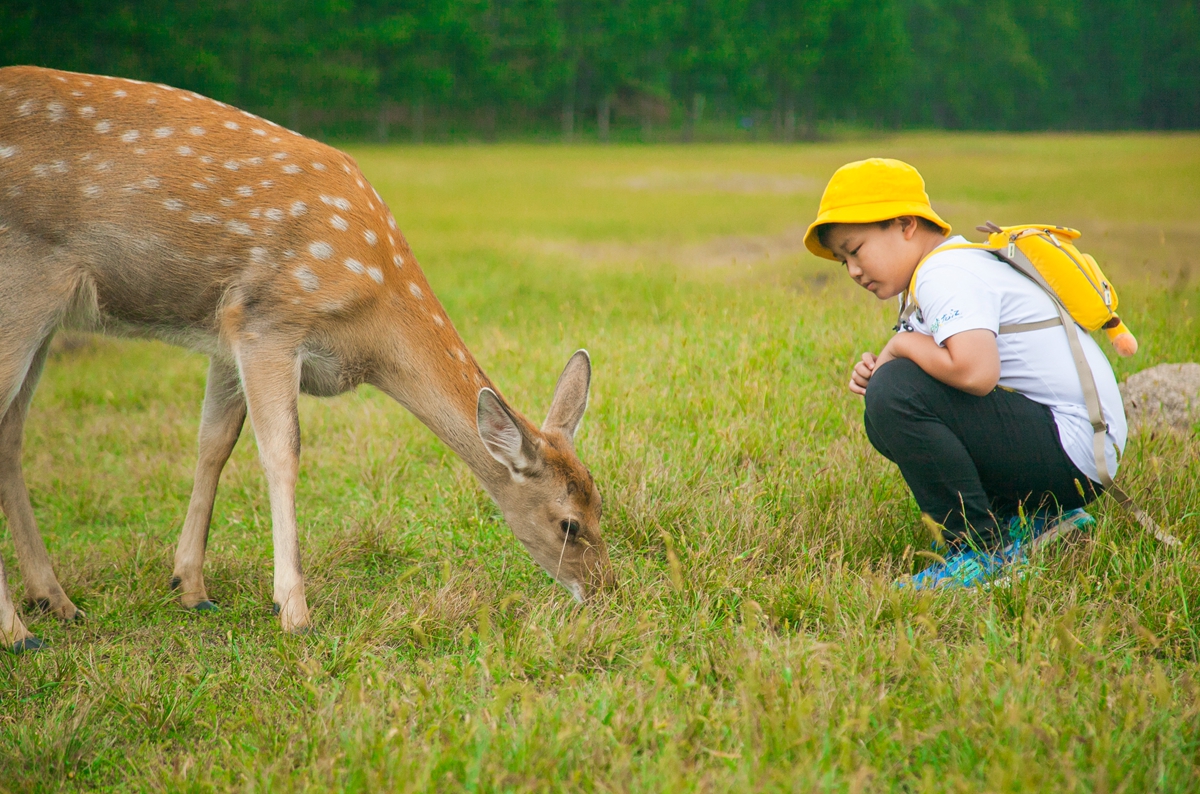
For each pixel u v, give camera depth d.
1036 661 2.64
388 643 3.25
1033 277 3.20
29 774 2.55
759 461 4.38
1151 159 39.81
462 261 12.27
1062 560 3.26
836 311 6.56
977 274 3.14
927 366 3.15
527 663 2.90
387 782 2.24
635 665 2.88
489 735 2.35
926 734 2.31
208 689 2.95
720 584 3.30
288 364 3.54
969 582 3.22
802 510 3.75
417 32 74.38
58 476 5.24
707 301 7.16
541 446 3.53
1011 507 3.46
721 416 4.74
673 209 21.45
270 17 68.69
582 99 85.06
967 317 3.07
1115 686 2.55
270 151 3.61
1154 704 2.48
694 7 84.62
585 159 45.09
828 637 2.99
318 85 69.50
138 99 3.57
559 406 3.77
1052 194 22.83
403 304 3.71
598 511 3.60
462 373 3.75
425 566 3.87
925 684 2.56
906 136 81.38
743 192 26.69
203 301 3.57
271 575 3.94
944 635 2.99
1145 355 5.36
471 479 4.48
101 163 3.45
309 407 6.32
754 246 14.96
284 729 2.65
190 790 2.37
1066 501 3.37
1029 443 3.23
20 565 3.61
